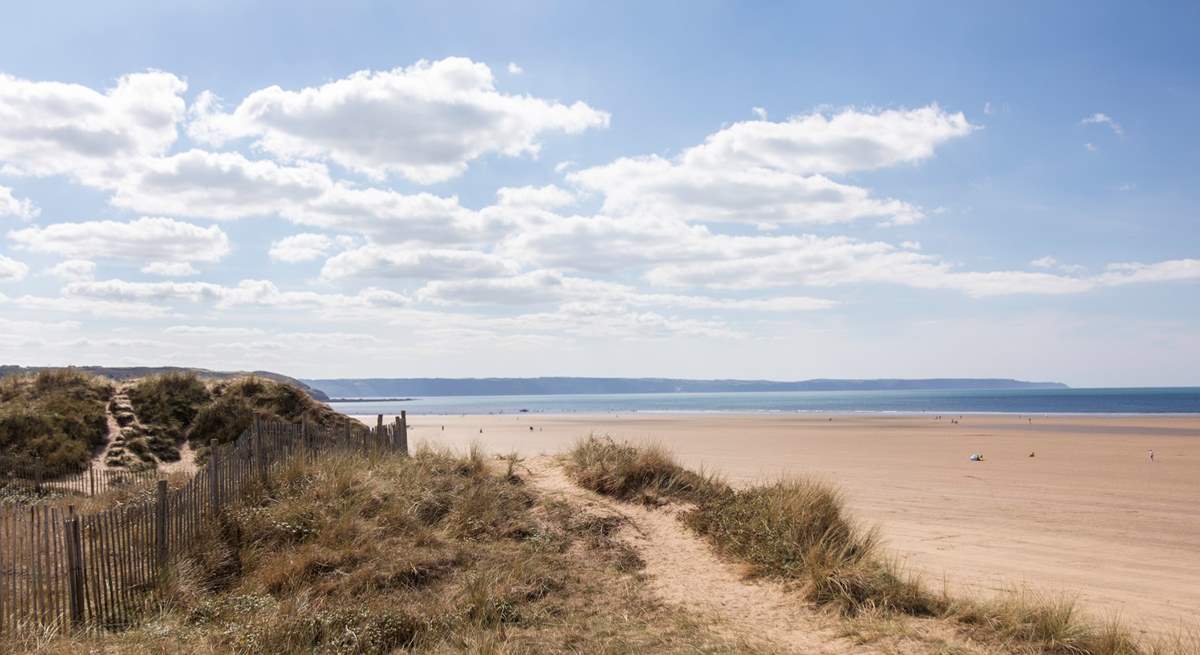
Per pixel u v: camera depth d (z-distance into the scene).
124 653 6.27
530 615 7.49
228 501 10.21
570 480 12.54
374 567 8.53
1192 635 7.02
